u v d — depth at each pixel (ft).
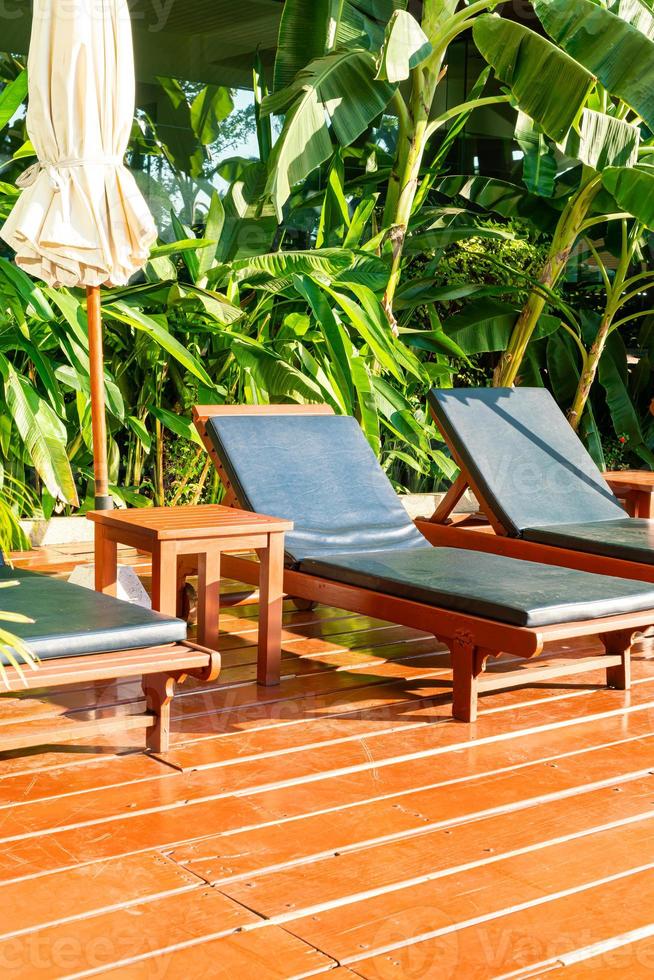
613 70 17.24
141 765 8.41
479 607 9.59
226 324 18.04
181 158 22.27
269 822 7.41
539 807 7.82
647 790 8.23
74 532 18.02
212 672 8.07
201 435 12.92
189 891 6.38
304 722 9.53
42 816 7.41
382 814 7.60
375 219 23.54
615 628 9.71
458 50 26.78
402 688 10.64
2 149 19.51
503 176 27.66
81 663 7.59
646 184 19.08
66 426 18.60
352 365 17.70
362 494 13.05
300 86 17.24
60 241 11.30
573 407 24.43
